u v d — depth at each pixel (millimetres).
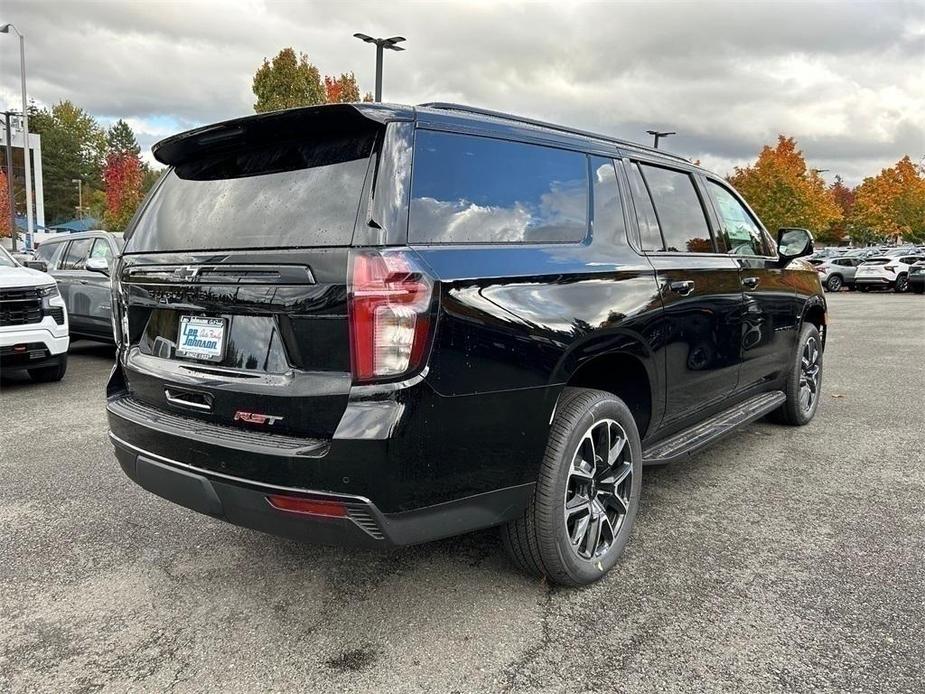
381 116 2410
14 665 2428
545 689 2285
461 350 2316
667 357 3357
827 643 2516
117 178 60938
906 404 6297
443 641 2559
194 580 3031
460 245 2469
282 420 2352
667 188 3758
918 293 26641
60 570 3119
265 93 27078
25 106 33188
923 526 3551
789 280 4840
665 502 3904
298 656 2477
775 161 36219
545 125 3109
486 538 3434
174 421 2676
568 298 2742
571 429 2764
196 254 2639
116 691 2287
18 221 52844
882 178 53812
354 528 2248
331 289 2234
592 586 2949
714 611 2744
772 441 5086
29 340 6684
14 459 4664
